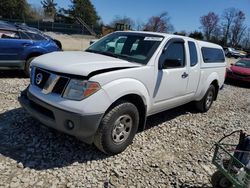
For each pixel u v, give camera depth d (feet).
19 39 27.89
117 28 156.46
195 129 19.25
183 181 12.66
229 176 10.37
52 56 14.70
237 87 44.14
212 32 276.00
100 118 12.53
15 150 13.35
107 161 13.34
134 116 14.19
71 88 12.43
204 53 21.47
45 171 12.02
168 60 16.71
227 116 23.85
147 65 15.11
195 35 256.11
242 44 274.36
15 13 234.38
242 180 9.93
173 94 17.65
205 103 23.00
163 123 19.56
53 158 13.04
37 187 10.95
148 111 15.80
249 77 44.09
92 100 12.26
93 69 12.66
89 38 157.58
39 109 13.74
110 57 15.38
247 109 27.73
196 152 15.71
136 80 14.24
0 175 11.37
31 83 14.46
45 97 12.99
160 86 16.05
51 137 14.85
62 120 12.48
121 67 13.79
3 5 229.04
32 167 12.18
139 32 17.57
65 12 260.83
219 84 24.34
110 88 12.76
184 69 18.31
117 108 13.16
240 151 10.80
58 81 12.85
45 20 200.85
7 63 27.32
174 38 17.51
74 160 13.08
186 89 19.13
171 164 13.96
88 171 12.37
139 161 13.76
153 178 12.57
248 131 20.45
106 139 13.05
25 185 10.98
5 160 12.45
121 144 13.94
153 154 14.70
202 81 21.31
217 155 11.12
